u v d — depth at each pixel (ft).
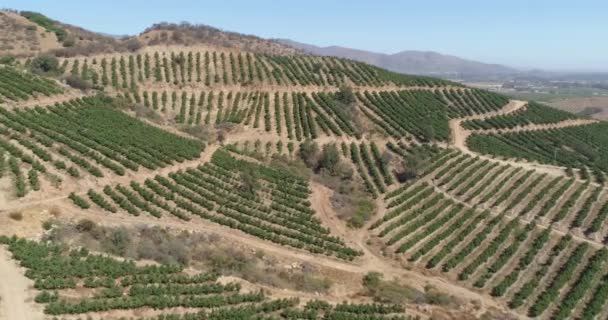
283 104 438.40
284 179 328.90
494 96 546.26
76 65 435.94
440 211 313.12
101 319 157.48
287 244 255.09
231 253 231.50
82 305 158.92
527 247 278.46
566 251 273.95
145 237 224.74
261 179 321.93
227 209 275.59
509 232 290.56
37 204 224.74
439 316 208.74
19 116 295.89
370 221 299.17
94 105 355.15
